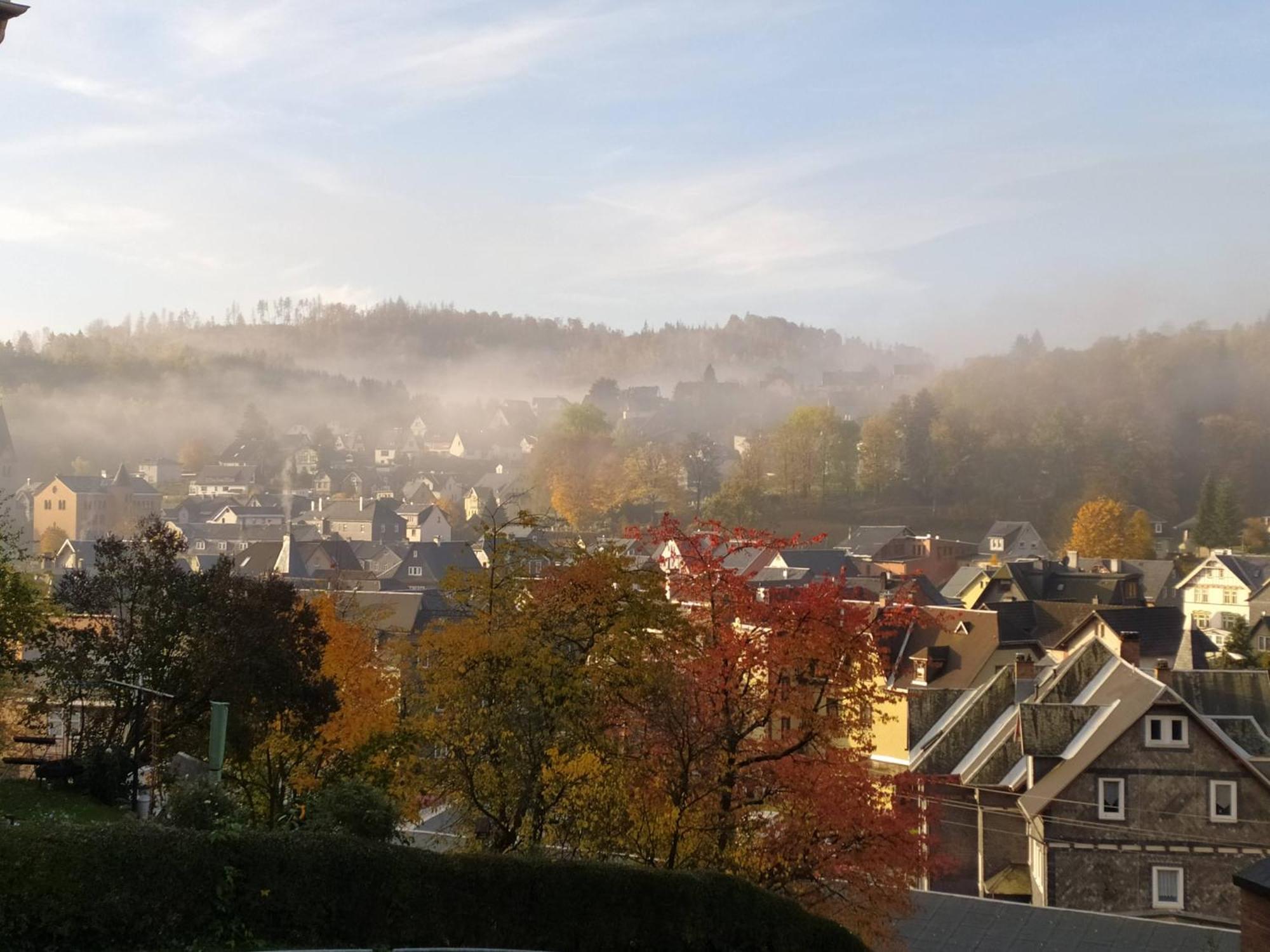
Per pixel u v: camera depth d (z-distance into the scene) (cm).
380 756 3634
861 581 10750
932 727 5888
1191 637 8525
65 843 2088
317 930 2269
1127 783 4409
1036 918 3609
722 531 3562
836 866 3206
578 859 2859
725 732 3259
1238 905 4331
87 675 3916
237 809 2638
